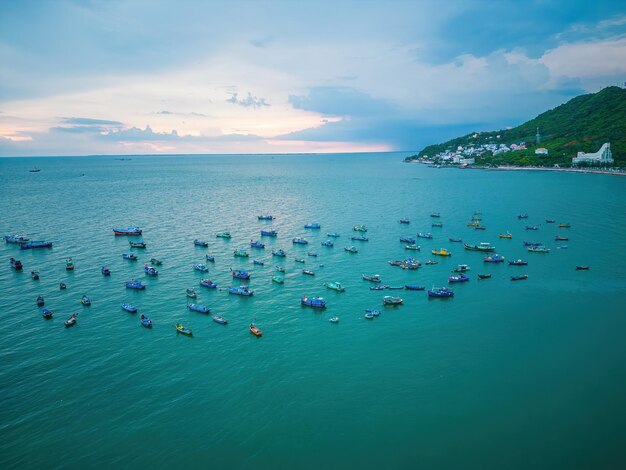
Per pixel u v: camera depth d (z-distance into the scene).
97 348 90.94
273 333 97.06
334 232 195.50
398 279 131.25
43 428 67.19
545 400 72.69
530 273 135.00
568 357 85.75
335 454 61.41
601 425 66.69
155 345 92.12
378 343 92.06
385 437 64.62
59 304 113.69
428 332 96.69
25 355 88.06
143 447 63.19
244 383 78.19
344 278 132.88
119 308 111.25
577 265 141.50
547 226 198.25
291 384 77.75
